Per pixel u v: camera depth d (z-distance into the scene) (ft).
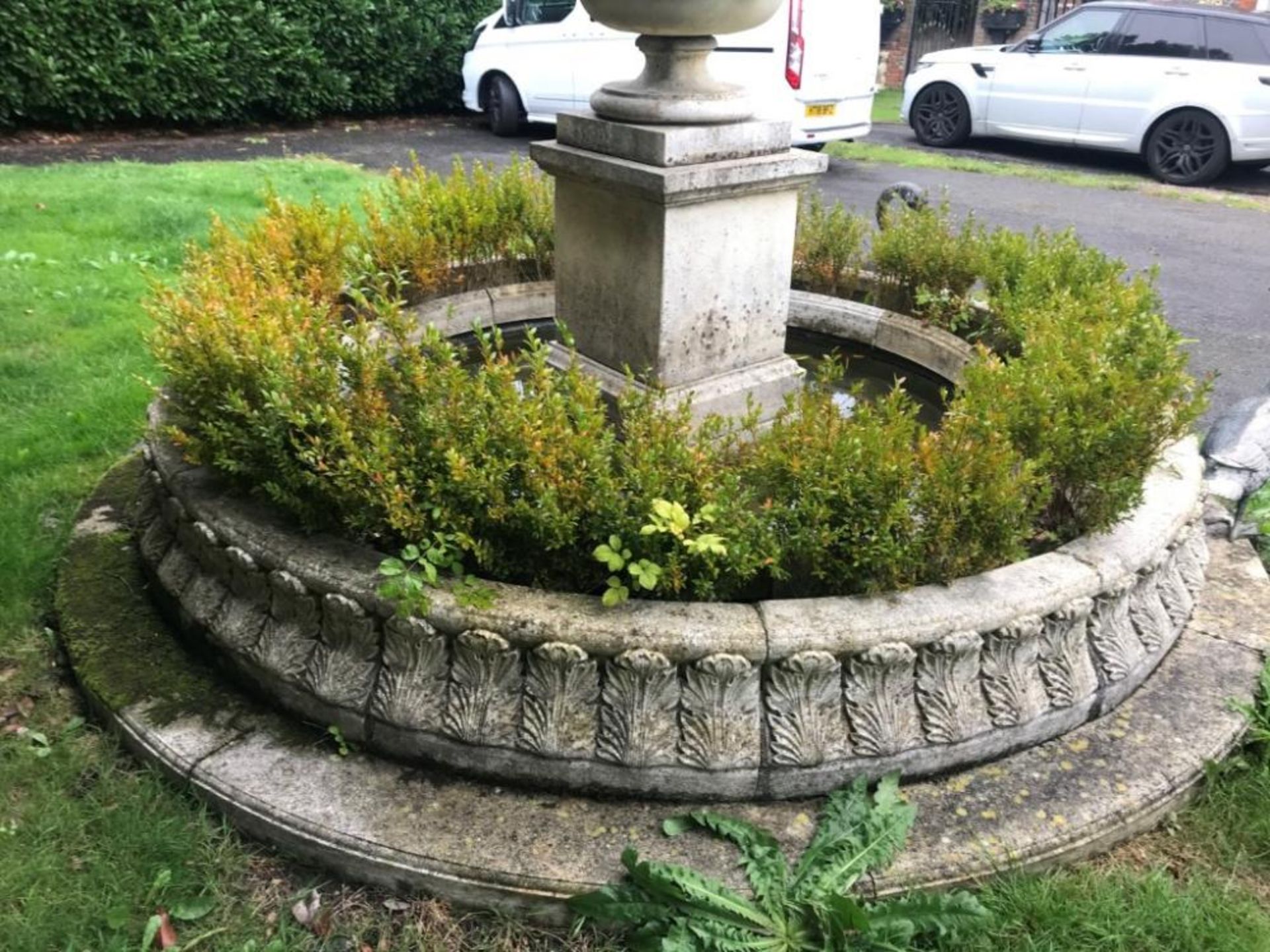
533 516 7.55
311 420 8.09
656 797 7.52
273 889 7.31
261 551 8.13
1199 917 7.08
